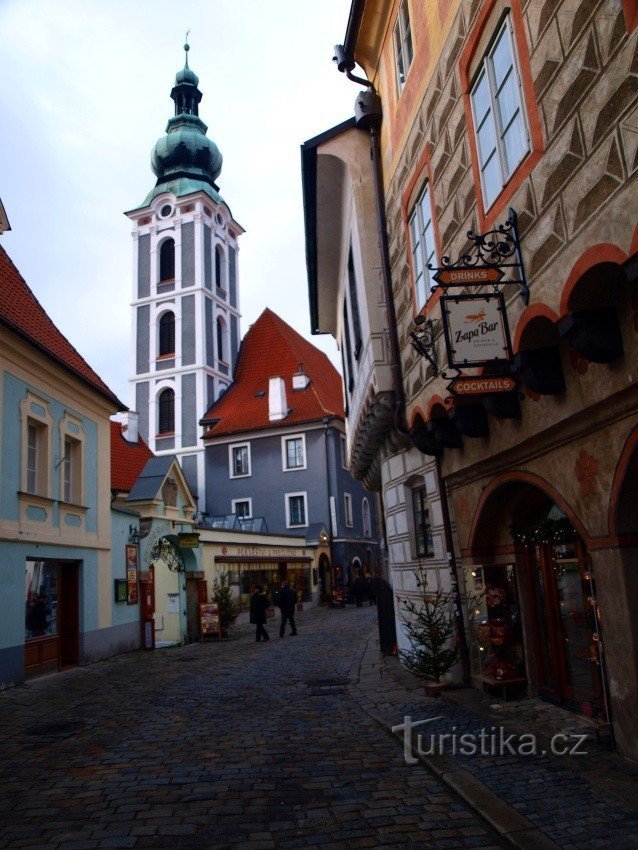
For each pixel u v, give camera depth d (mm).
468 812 5750
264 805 6102
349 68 13422
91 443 18703
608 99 5367
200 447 49375
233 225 59562
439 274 6863
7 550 14148
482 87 8023
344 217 15719
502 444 8539
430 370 10297
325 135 13695
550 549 8883
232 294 58375
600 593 6625
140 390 53000
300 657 16969
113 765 7637
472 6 8109
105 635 18328
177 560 23906
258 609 21875
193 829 5570
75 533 17281
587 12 5605
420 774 6863
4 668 13695
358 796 6266
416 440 11195
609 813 5285
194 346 52000
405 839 5242
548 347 6930
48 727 9969
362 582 38438
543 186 6449
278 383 47719
